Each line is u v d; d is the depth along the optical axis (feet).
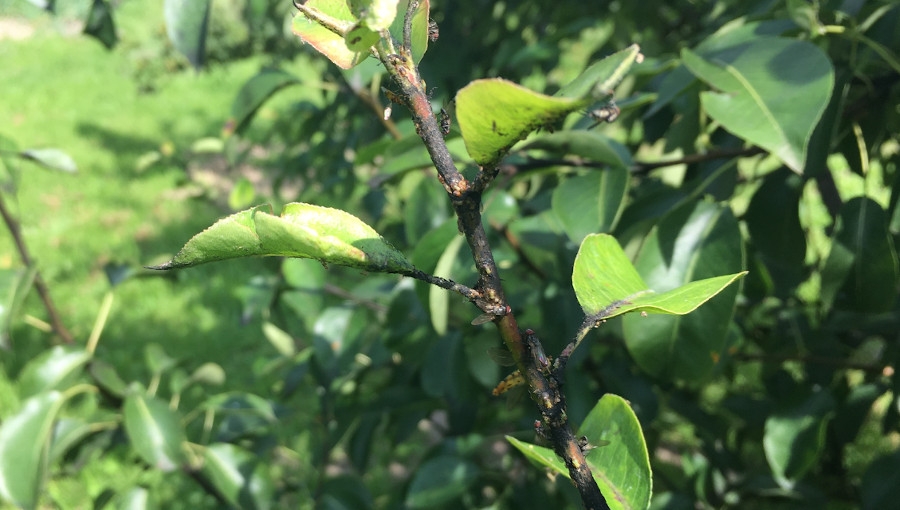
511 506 2.52
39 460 2.37
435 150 0.64
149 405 2.56
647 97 1.63
